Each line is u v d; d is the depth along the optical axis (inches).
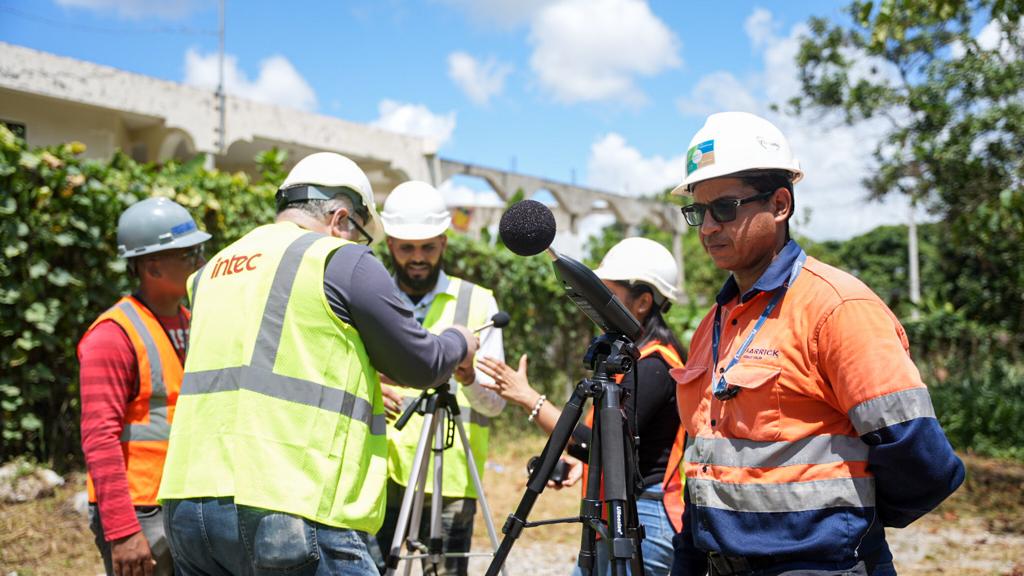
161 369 120.8
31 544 207.3
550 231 89.2
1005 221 358.3
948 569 236.7
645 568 115.1
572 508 286.8
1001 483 368.2
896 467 75.5
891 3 220.8
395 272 157.8
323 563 87.0
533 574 218.4
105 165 266.4
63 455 259.6
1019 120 339.3
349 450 90.4
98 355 115.6
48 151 249.1
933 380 546.6
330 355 91.0
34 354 253.6
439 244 155.9
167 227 125.3
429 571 129.0
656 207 1138.7
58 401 259.8
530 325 409.7
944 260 574.9
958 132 362.6
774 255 88.0
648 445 117.7
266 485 86.8
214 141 523.5
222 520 89.2
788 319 83.0
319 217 103.5
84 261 259.1
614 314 92.3
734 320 88.9
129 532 111.1
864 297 79.6
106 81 474.9
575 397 91.9
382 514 94.6
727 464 84.2
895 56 372.2
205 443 92.3
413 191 156.0
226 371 92.9
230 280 97.1
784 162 86.9
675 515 113.7
